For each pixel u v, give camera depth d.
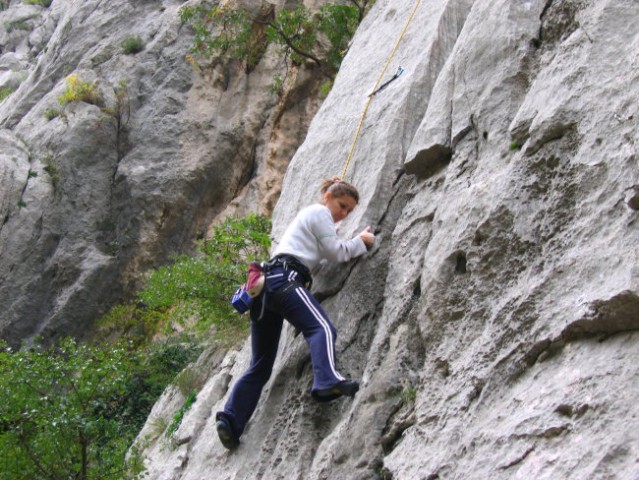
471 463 3.58
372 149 6.00
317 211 5.09
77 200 12.98
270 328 5.19
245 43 14.03
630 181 3.69
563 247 3.89
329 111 7.34
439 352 4.27
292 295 4.80
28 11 24.75
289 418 5.04
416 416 4.12
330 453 4.47
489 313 4.11
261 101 13.73
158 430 7.17
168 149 13.22
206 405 6.44
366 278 5.20
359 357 4.95
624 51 4.20
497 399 3.76
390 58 7.02
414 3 7.64
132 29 15.54
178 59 14.23
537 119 4.34
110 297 12.30
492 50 5.18
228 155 13.25
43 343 11.99
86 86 13.96
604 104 4.05
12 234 12.67
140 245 12.52
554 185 4.11
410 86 6.11
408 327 4.62
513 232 4.17
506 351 3.84
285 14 13.23
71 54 15.75
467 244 4.39
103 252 12.66
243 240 8.30
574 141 4.12
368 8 12.76
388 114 6.12
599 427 3.16
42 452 5.89
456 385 4.01
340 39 12.91
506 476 3.36
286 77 13.94
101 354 6.56
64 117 13.80
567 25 4.83
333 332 4.71
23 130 14.27
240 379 5.29
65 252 12.52
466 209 4.52
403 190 5.55
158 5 15.95
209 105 13.71
